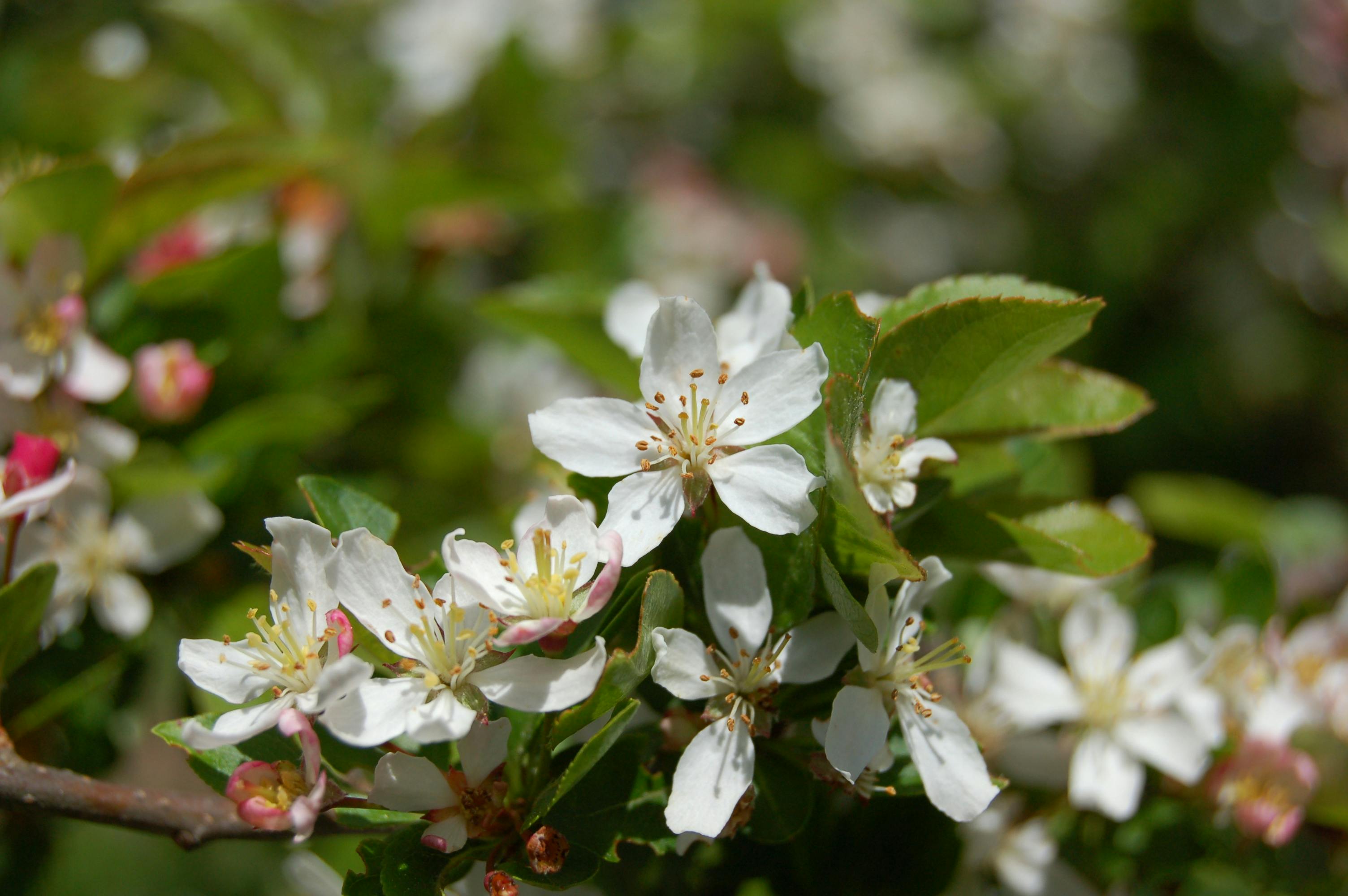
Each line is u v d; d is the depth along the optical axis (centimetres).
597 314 53
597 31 92
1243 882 52
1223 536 65
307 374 55
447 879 45
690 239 91
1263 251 103
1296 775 50
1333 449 109
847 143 106
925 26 113
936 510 48
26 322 51
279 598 45
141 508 51
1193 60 105
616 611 45
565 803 46
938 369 47
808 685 46
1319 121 98
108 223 53
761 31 102
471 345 72
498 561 45
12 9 72
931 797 45
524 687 45
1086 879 50
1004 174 110
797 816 46
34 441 49
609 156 99
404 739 47
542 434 46
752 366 46
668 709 46
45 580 48
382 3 83
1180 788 51
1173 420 100
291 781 45
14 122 62
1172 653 51
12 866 54
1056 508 48
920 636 46
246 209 59
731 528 46
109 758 51
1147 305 104
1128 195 104
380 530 47
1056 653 52
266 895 65
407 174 60
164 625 52
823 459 46
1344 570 63
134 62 69
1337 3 96
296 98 69
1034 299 46
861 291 102
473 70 77
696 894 49
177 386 52
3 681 48
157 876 66
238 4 66
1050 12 110
